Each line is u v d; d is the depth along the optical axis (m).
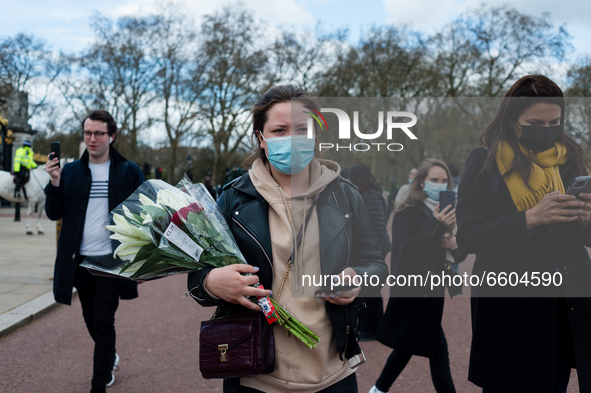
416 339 2.62
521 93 1.74
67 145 35.47
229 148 31.14
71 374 3.42
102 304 2.92
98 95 32.06
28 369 3.49
